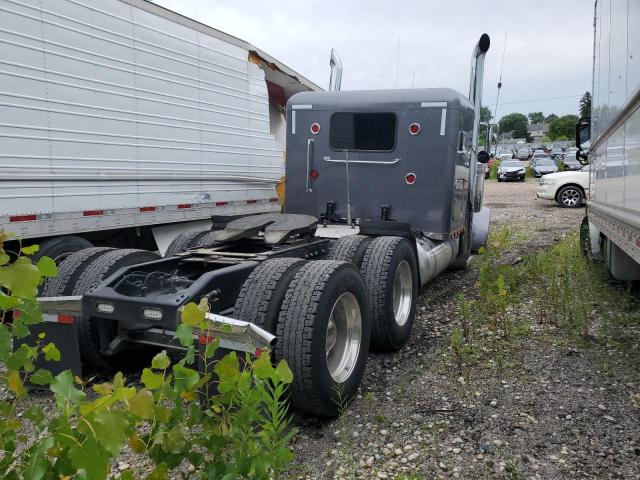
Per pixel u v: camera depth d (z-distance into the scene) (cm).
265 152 848
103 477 139
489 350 466
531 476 282
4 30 459
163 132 644
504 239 941
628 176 401
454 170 588
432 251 589
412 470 290
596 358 439
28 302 170
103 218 570
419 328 542
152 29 621
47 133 502
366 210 614
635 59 355
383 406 368
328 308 335
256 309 333
